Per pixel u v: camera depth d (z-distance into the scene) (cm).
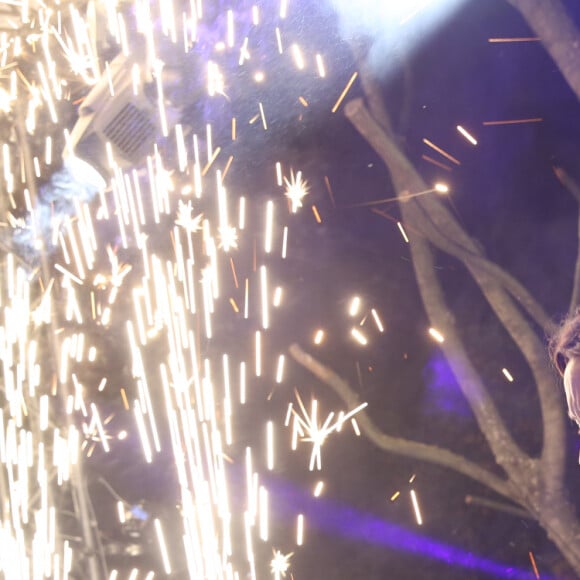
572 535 459
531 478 466
